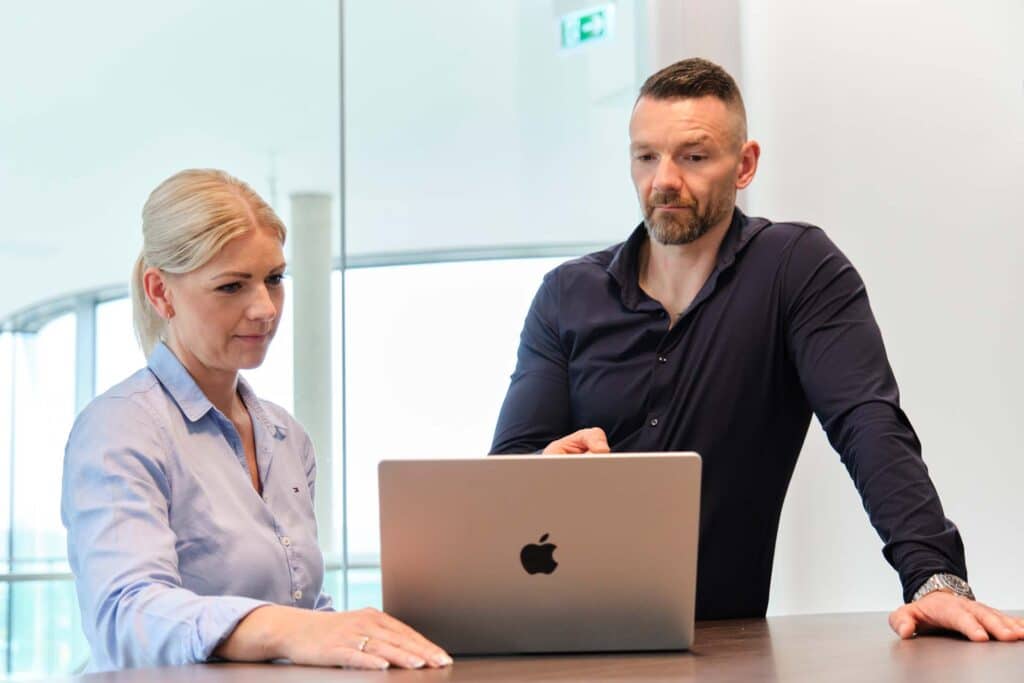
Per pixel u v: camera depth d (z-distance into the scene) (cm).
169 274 192
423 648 155
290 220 415
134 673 148
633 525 166
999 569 355
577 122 421
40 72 394
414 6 423
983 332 359
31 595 390
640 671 149
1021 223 356
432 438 418
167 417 190
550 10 421
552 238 425
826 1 376
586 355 246
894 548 200
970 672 141
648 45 403
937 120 365
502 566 166
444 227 431
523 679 142
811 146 377
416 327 420
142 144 402
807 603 374
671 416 238
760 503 241
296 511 205
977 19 361
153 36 403
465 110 426
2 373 392
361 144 421
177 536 186
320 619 159
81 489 178
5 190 392
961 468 359
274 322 196
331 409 412
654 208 228
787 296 235
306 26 416
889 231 369
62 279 397
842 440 220
